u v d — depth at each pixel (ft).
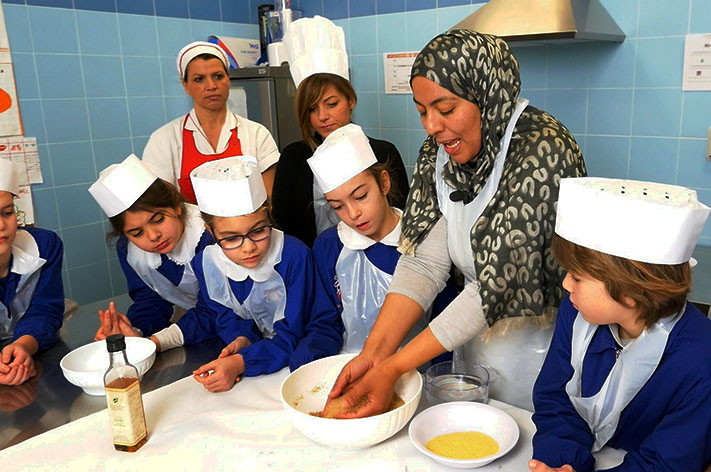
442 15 10.02
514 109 4.01
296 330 4.92
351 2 11.06
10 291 5.37
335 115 6.54
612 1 8.36
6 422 4.00
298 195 7.07
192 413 3.94
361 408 3.59
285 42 7.15
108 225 10.15
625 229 2.82
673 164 8.36
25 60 8.86
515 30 7.81
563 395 3.54
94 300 10.16
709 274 6.93
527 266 3.82
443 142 4.04
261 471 3.32
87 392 4.32
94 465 3.44
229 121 8.85
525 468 3.21
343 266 5.17
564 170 3.77
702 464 2.94
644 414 3.17
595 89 8.78
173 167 8.68
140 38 10.14
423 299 4.37
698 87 7.89
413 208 4.67
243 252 4.64
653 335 3.03
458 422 3.62
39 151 9.16
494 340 4.48
